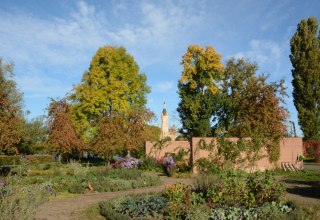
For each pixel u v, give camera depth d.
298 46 41.22
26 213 7.36
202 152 23.30
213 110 40.28
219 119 40.41
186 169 24.09
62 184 16.67
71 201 13.73
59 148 27.14
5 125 18.53
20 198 8.09
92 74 36.53
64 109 28.00
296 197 13.46
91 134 35.22
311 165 32.78
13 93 19.70
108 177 18.70
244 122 26.28
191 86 40.91
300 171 24.47
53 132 26.77
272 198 10.63
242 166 23.27
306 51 40.75
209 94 40.09
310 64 40.28
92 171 20.45
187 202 10.62
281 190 10.79
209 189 11.22
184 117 41.91
